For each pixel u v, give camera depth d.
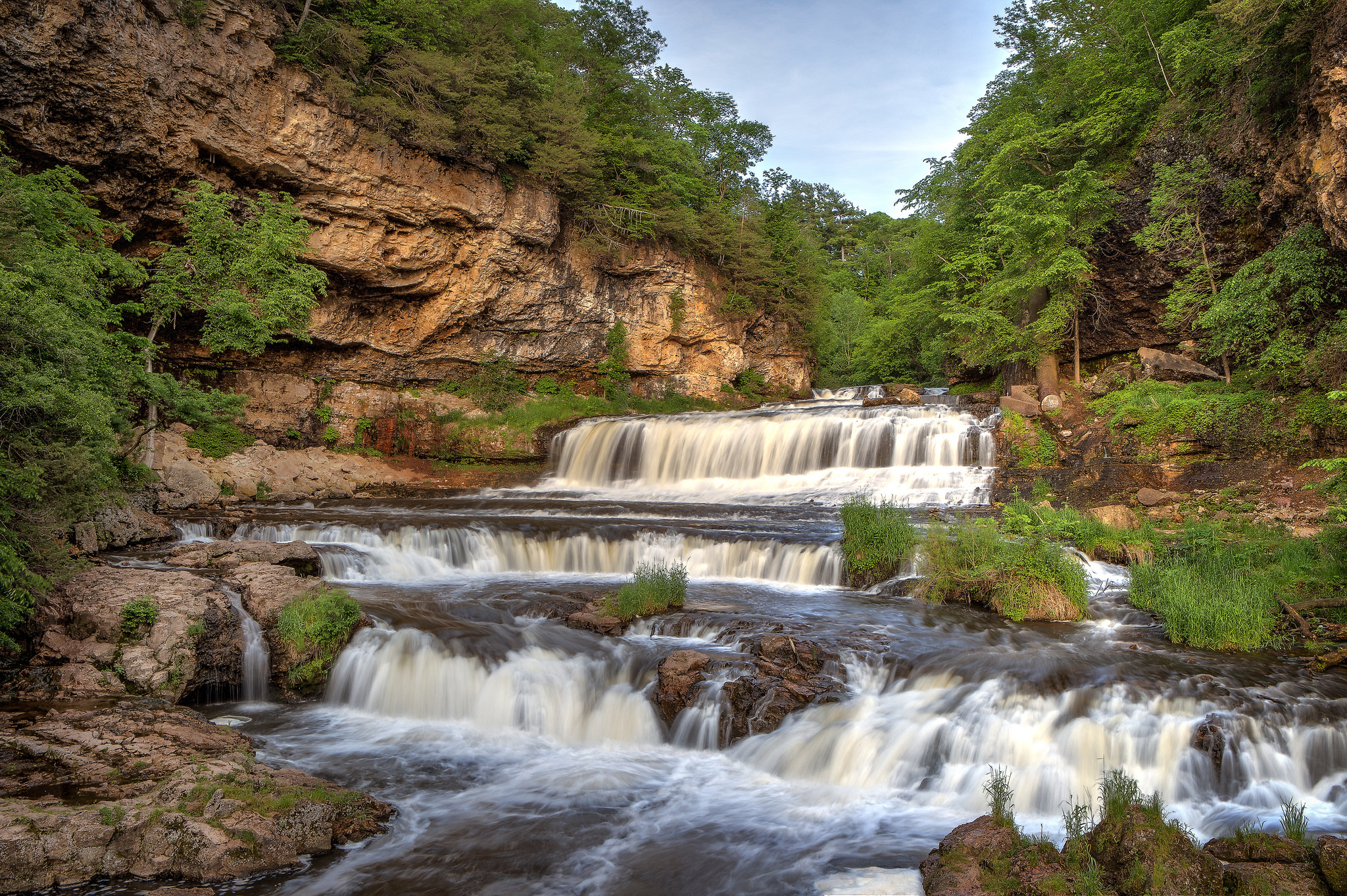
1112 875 5.82
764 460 26.94
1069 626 12.27
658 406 38.53
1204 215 24.39
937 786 8.38
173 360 27.41
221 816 6.88
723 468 27.72
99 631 10.62
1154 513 18.19
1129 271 27.47
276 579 12.64
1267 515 16.89
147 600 11.05
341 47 26.78
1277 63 20.55
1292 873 5.67
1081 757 8.26
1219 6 20.00
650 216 37.31
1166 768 8.04
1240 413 19.59
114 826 6.59
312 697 11.36
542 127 32.38
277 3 25.48
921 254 39.28
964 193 37.53
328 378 30.81
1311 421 18.27
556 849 7.20
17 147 20.50
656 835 7.49
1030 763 8.29
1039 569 13.05
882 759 8.71
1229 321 21.86
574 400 35.66
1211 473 18.81
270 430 28.30
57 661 10.37
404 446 31.20
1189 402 20.84
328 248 27.75
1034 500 19.77
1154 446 20.75
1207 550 14.30
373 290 30.42
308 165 26.14
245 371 28.84
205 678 10.98
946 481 22.05
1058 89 31.11
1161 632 11.89
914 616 12.77
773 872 6.78
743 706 9.62
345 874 6.72
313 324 29.14
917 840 7.35
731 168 49.06
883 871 6.77
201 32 22.86
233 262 22.48
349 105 26.75
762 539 16.53
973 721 8.84
